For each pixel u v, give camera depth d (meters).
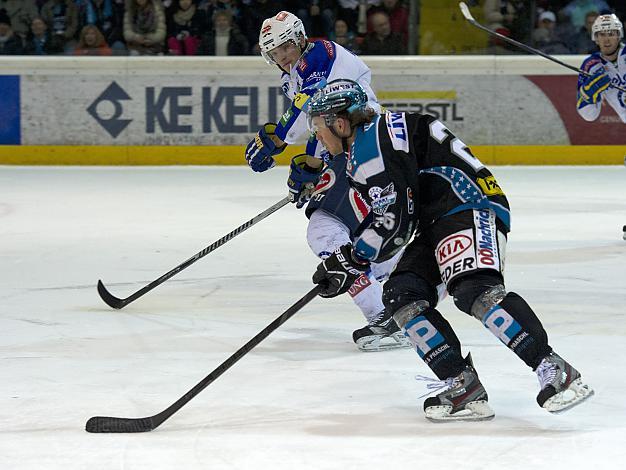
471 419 9.34
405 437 8.93
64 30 33.50
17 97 32.94
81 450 8.61
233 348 12.23
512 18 34.19
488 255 9.10
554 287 15.76
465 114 33.34
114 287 15.97
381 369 11.25
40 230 21.73
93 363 11.50
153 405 9.93
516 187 28.56
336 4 33.81
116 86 32.94
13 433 9.07
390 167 9.09
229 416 9.58
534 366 9.05
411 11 33.81
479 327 13.17
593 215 23.73
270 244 19.89
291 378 10.89
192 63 32.94
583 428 9.13
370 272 12.12
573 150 33.53
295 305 9.45
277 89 33.12
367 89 13.62
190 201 26.11
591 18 34.19
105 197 26.75
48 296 15.30
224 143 33.34
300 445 8.73
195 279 16.58
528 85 33.22
